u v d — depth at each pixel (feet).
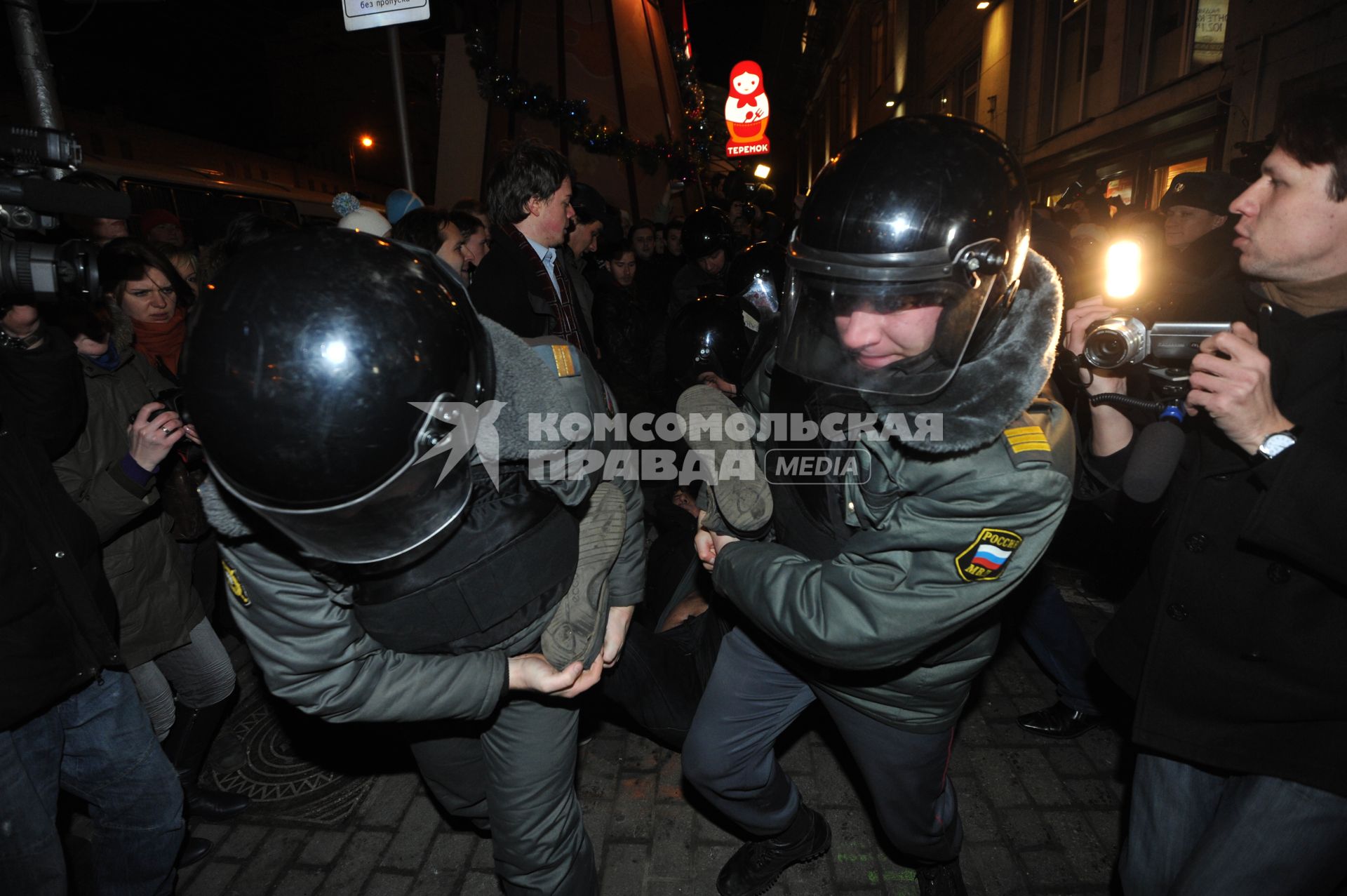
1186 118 23.95
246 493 3.01
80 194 4.92
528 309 9.57
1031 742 8.18
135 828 5.40
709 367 6.85
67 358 5.28
